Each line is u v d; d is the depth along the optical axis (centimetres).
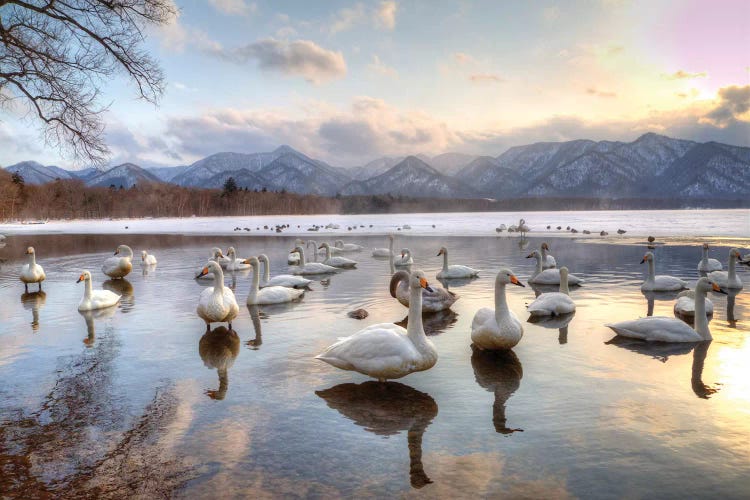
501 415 661
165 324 1214
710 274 1659
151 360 920
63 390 771
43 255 3219
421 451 568
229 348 995
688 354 908
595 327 1124
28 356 952
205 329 1160
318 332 1109
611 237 4256
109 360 923
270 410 689
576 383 772
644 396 714
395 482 505
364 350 757
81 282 1953
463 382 788
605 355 912
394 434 612
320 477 516
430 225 7256
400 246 3641
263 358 927
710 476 506
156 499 482
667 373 809
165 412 685
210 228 7175
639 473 513
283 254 3166
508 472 520
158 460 555
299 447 582
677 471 516
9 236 5503
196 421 655
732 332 1056
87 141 880
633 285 1712
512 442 585
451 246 3569
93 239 4891
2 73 775
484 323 933
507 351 952
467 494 481
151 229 7006
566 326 1137
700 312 996
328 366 879
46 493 495
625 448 565
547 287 1688
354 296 1570
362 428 630
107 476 524
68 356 951
